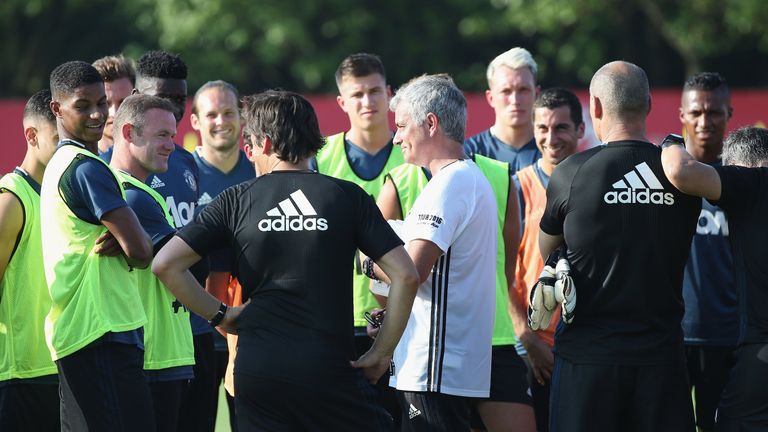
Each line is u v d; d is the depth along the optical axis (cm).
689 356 2211
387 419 1504
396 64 8188
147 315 1783
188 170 2089
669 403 1571
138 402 1620
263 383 1427
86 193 1597
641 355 1559
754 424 1608
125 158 1773
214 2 7869
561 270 1583
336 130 3925
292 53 8306
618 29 8062
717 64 8456
